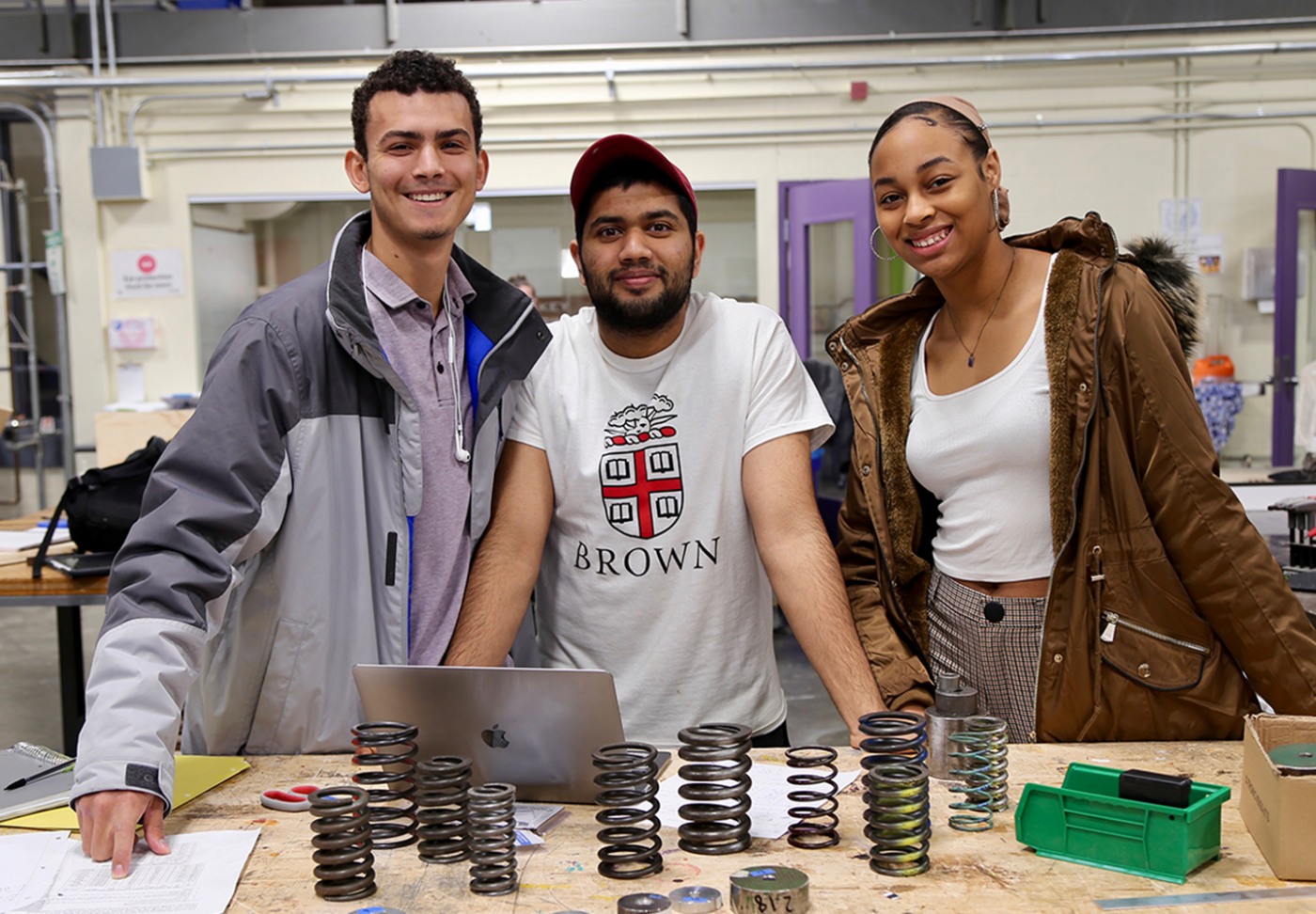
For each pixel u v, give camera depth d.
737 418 1.97
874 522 1.99
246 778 1.66
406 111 1.76
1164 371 1.74
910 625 2.00
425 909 1.24
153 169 7.61
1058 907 1.20
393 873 1.34
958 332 1.94
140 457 3.34
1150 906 1.20
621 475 1.96
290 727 1.83
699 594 1.97
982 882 1.27
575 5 7.27
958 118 1.80
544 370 2.03
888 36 7.25
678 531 1.96
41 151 7.85
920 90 7.41
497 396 1.90
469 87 1.83
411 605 1.88
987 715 1.81
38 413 7.84
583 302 7.64
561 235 7.63
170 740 1.46
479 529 1.92
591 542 1.99
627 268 1.86
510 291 1.95
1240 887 1.25
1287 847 1.25
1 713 4.97
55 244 7.52
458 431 1.89
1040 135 7.46
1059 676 1.83
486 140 7.50
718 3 7.27
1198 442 1.75
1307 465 5.88
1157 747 1.69
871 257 7.27
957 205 1.78
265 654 1.81
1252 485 3.83
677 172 1.86
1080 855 1.32
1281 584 1.75
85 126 7.51
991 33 7.21
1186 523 1.76
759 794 1.55
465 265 1.97
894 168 1.80
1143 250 2.51
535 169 7.54
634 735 1.98
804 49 7.37
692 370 1.97
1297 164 7.45
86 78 7.19
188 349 7.72
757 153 7.50
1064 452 1.81
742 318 2.02
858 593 2.04
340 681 1.83
